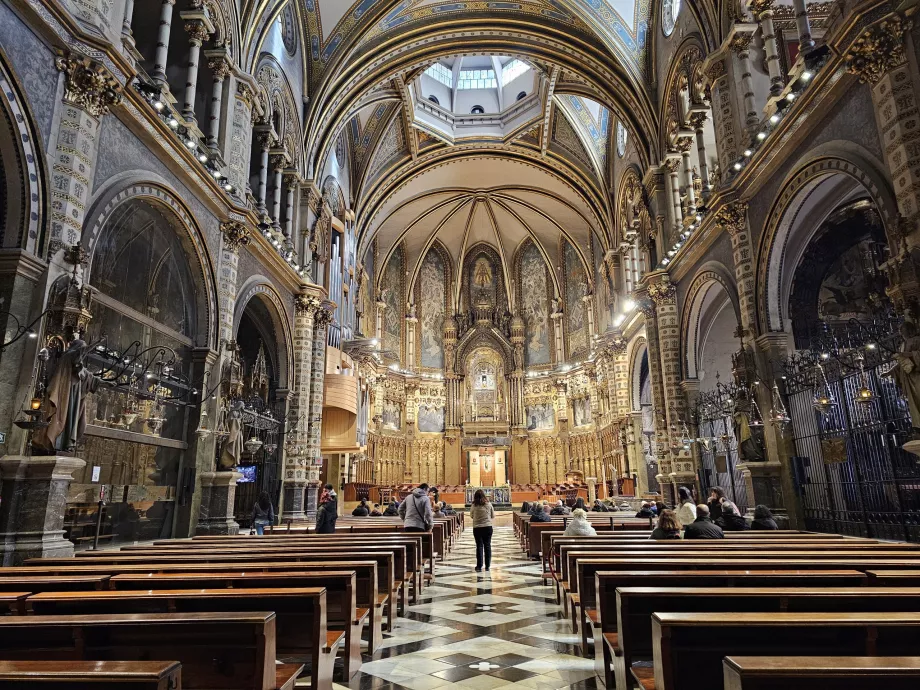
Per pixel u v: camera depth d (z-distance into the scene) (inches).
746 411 552.1
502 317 1689.2
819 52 445.7
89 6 370.9
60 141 343.9
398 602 309.1
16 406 306.8
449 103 1316.4
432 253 1700.3
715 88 645.9
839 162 431.5
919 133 347.3
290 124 812.6
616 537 362.3
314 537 368.8
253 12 635.5
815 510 509.4
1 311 307.6
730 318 863.1
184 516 490.6
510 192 1485.0
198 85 611.8
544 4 914.7
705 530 325.1
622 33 889.5
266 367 763.4
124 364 420.2
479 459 1585.9
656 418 855.7
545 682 202.2
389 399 1530.5
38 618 120.6
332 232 1017.5
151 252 492.4
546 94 1111.0
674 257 796.0
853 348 491.5
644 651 173.3
